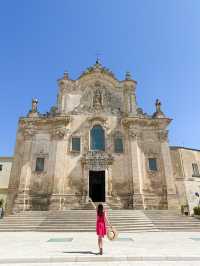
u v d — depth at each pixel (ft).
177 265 27.84
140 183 99.86
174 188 100.07
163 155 105.81
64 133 106.73
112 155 105.29
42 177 101.60
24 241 47.42
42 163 104.22
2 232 64.85
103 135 108.78
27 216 77.36
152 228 67.41
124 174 102.73
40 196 98.58
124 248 38.29
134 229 65.62
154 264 28.40
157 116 113.91
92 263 29.30
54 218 74.08
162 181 102.22
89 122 110.52
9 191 99.91
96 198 102.06
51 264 29.01
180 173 118.62
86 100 116.88
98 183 103.86
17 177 102.12
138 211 81.76
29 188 99.91
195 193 116.98
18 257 31.35
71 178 101.09
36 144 107.65
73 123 110.52
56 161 101.14
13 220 73.15
